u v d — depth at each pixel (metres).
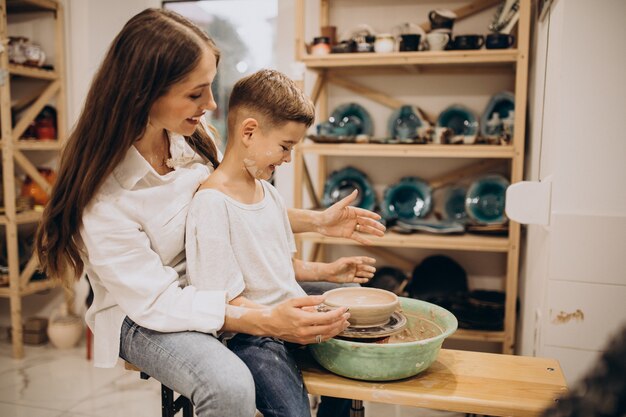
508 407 1.12
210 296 1.19
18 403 2.47
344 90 2.97
